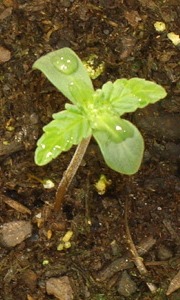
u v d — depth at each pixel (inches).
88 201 5.5
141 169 5.6
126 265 5.3
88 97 4.5
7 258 5.3
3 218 5.4
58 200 5.3
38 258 5.3
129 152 4.4
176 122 5.6
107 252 5.4
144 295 5.3
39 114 5.5
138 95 4.5
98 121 4.5
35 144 5.5
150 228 5.4
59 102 5.6
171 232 5.4
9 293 5.2
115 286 5.3
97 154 5.6
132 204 5.5
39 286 5.3
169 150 5.6
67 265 5.3
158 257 5.4
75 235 5.4
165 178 5.5
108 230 5.4
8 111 5.5
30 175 5.5
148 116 5.6
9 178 5.5
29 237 5.4
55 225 5.4
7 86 5.6
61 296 5.2
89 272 5.3
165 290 5.3
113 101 4.5
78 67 4.6
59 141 4.4
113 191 5.5
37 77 5.6
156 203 5.5
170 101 5.6
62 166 5.5
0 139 5.5
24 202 5.5
